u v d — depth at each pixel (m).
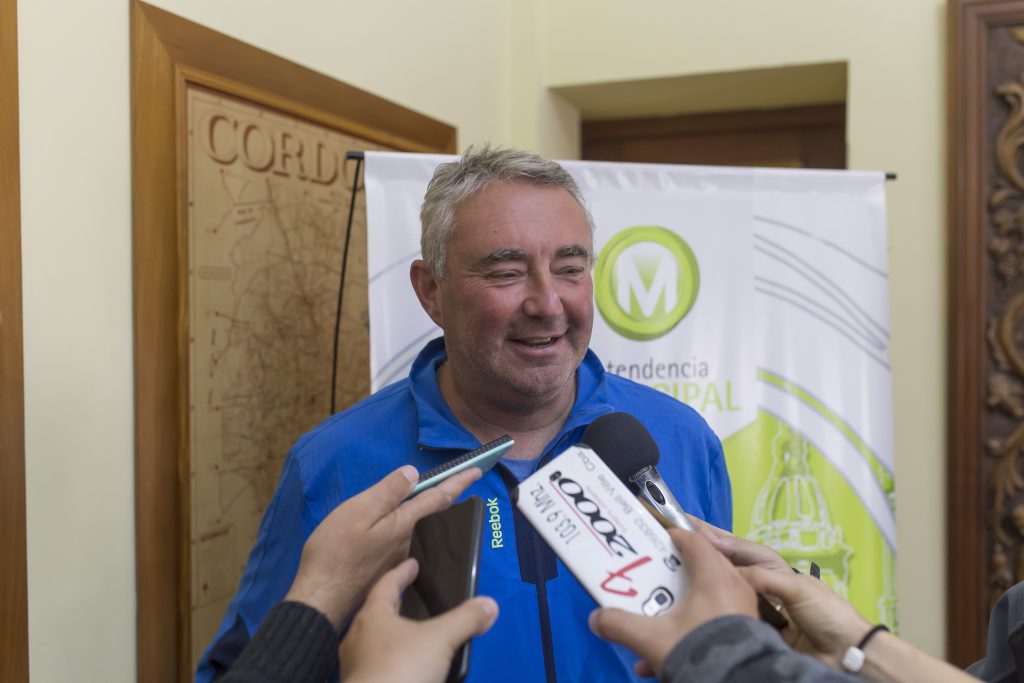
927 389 2.69
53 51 1.47
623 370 2.08
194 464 1.75
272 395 2.00
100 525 1.56
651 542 0.76
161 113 1.67
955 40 2.60
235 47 1.85
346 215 2.27
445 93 2.74
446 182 1.23
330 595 0.82
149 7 1.64
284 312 2.04
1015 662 0.92
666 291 2.10
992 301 2.60
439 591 0.79
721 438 2.13
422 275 1.33
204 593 1.78
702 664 0.63
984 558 2.61
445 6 2.74
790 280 2.16
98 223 1.56
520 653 1.10
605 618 0.70
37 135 1.44
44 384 1.45
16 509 1.38
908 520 2.71
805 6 2.81
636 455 1.06
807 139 3.47
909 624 2.72
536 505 0.79
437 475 0.94
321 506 1.23
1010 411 2.57
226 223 1.84
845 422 2.17
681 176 2.11
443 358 1.36
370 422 1.28
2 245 1.36
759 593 0.77
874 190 2.19
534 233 1.15
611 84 3.11
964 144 2.59
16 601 1.38
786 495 2.15
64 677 1.49
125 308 1.62
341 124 2.21
